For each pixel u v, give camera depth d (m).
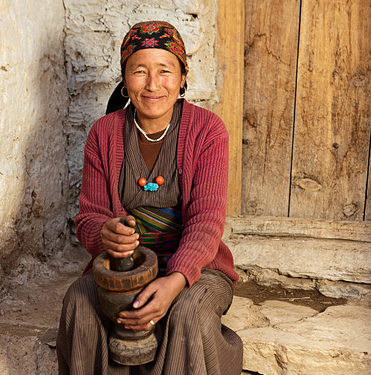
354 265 2.21
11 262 2.06
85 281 1.47
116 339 1.36
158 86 1.57
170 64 1.57
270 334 1.80
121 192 1.68
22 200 2.10
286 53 2.46
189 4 2.28
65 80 2.41
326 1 2.35
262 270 2.33
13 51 1.96
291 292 2.24
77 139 2.47
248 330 1.84
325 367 1.70
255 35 2.47
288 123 2.53
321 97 2.45
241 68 2.47
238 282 2.35
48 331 1.81
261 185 2.64
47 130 2.27
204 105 2.48
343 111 2.44
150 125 1.66
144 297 1.27
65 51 2.39
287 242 2.43
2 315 1.90
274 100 2.52
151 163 1.67
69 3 2.36
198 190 1.59
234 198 2.62
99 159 1.71
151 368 1.37
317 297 2.19
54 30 2.28
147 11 2.30
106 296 1.29
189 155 1.62
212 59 2.44
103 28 2.35
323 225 2.46
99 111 2.43
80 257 2.50
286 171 2.58
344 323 1.89
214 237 1.49
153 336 1.37
